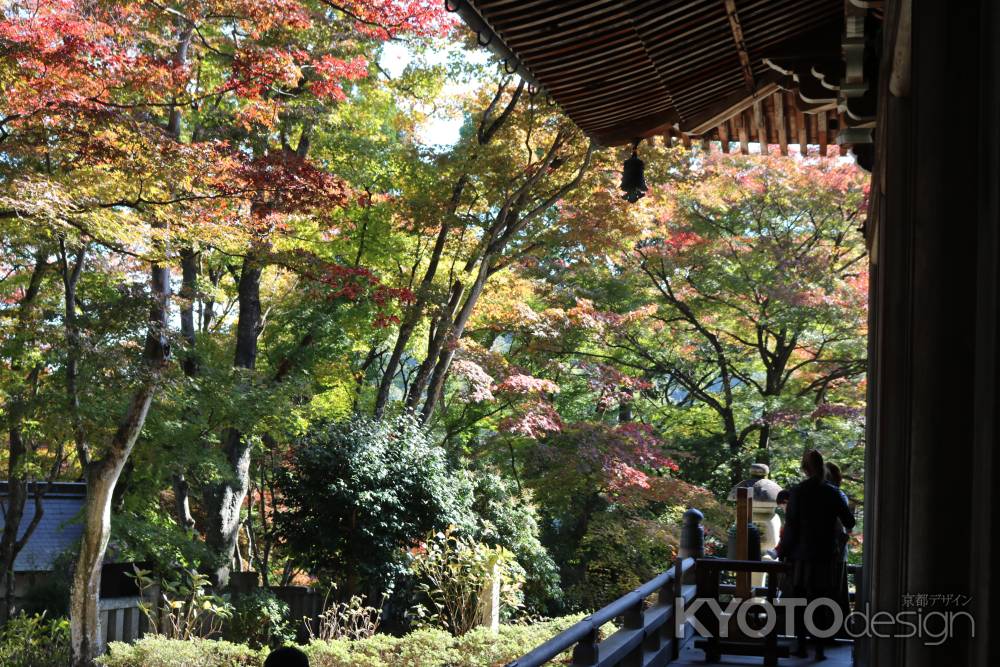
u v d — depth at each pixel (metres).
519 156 18.34
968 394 2.21
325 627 15.14
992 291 1.73
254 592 16.47
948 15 2.25
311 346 21.67
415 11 13.53
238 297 22.03
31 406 13.52
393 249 20.42
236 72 12.51
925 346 2.23
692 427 24.36
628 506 20.33
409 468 16.36
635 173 5.60
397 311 19.44
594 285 24.56
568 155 18.31
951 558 2.20
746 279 21.89
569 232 19.23
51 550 19.55
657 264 23.06
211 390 15.91
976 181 2.21
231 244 12.91
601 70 4.76
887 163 3.66
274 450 19.47
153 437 16.25
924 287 2.24
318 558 15.94
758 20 4.72
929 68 2.26
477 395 18.73
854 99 4.63
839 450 20.44
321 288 16.91
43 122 10.66
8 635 13.57
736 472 22.30
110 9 11.62
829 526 6.96
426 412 19.16
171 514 24.22
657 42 4.59
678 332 24.14
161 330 13.00
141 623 15.79
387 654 11.27
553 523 23.31
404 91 18.91
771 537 8.62
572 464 19.30
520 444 22.73
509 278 20.84
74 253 13.76
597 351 25.09
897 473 3.50
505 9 4.13
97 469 13.60
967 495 2.19
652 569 20.14
